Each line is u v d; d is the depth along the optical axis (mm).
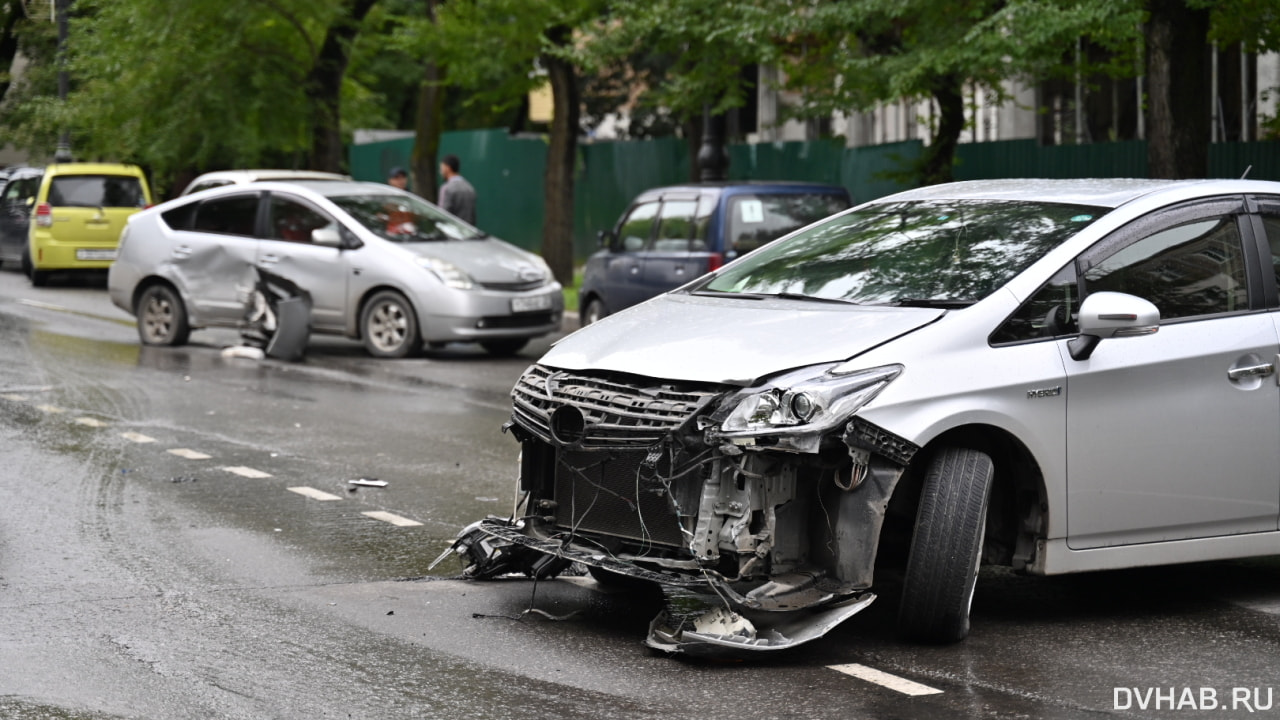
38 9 31938
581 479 6219
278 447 10773
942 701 5426
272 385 14133
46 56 34938
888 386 5859
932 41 16562
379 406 12906
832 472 5930
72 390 13453
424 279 16219
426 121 32062
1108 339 6406
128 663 5734
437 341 16266
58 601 6609
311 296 16656
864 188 24484
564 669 5770
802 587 5859
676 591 5934
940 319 6152
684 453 5820
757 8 17469
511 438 11328
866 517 5820
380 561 7504
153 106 27188
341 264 16547
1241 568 7723
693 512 5852
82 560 7363
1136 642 6273
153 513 8484
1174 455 6531
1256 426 6727
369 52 34344
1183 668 5895
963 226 6949
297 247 16688
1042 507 6309
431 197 32281
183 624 6289
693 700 5402
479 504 8930
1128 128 22094
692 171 27875
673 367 5992
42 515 8359
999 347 6180
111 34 26516
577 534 6230
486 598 6844
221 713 5184
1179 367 6527
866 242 7145
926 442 5867
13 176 30094
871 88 17812
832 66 18766
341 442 11047
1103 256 6574
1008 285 6340
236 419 12031
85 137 33156
